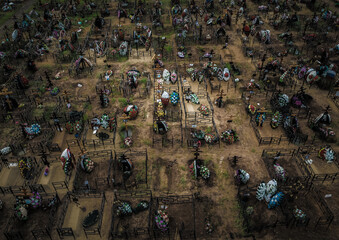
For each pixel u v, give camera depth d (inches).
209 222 851.4
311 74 1417.3
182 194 936.3
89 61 1555.1
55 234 832.9
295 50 1713.8
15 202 923.4
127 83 1457.9
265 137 1149.7
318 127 1170.6
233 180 979.3
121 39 1859.0
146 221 860.0
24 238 825.5
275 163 1023.6
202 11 2194.9
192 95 1320.1
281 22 2037.4
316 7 2316.7
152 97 1368.1
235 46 1808.6
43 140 1147.9
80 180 986.7
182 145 1111.0
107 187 959.0
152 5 2406.5
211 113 1268.5
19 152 1099.9
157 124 1130.7
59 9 2330.2
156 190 948.0
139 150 1094.4
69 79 1513.3
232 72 1551.4
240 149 1098.7
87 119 1242.0
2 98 1339.8
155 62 1569.9
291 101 1320.1
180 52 1660.9
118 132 1179.9
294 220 836.0
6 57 1694.1
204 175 960.9
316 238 813.9
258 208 893.8
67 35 1946.4
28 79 1519.4
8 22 2174.0
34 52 1705.2
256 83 1422.2
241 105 1317.7
